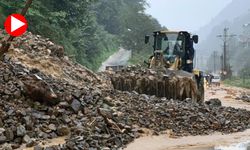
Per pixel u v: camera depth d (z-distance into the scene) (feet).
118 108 60.85
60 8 170.19
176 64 91.56
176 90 82.07
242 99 140.26
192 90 82.23
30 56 73.00
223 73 429.38
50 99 53.42
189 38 96.48
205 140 53.83
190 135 56.65
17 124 46.47
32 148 42.75
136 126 56.29
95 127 49.83
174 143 51.08
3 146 41.55
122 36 428.97
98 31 362.33
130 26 427.33
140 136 53.42
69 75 76.28
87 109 56.03
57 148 40.93
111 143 47.11
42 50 79.87
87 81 79.00
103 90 72.95
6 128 45.14
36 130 47.06
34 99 53.47
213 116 66.85
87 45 231.91
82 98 59.41
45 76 65.92
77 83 73.20
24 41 79.36
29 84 53.26
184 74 85.51
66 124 50.75
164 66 92.79
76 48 192.95
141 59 369.91
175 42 96.48
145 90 83.20
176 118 61.98
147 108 63.82
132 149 46.65
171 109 64.34
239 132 61.16
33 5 140.26
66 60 83.66
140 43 417.49
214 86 253.24
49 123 49.85
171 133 56.29
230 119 68.54
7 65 61.36
